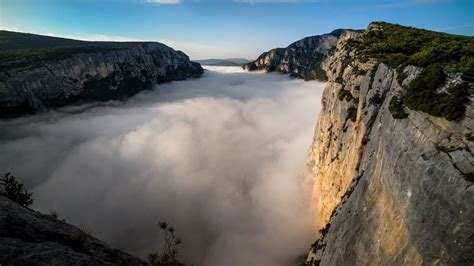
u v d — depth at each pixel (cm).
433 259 1598
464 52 2792
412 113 2362
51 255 1098
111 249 1409
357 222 2559
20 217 1254
